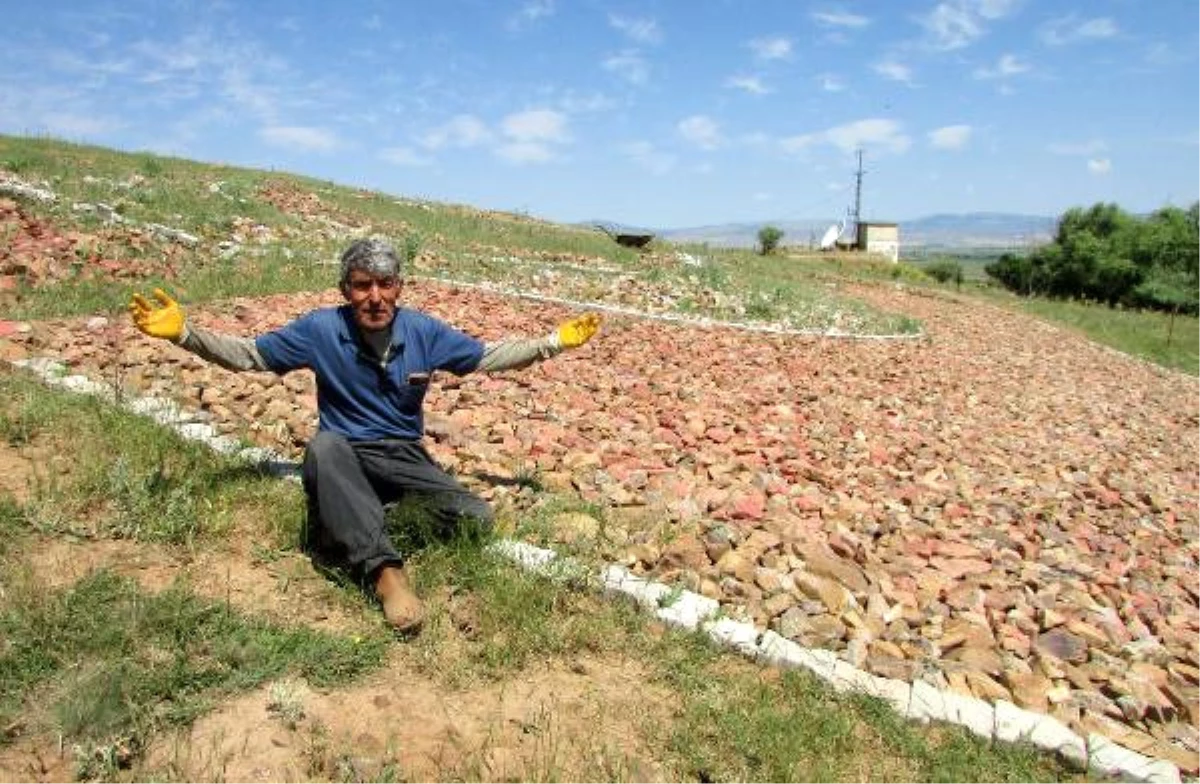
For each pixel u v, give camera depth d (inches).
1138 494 300.8
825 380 413.4
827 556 173.0
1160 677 152.7
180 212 514.0
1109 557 225.5
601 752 112.3
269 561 147.1
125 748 101.0
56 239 374.3
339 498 137.5
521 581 145.1
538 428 240.4
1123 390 606.9
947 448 314.3
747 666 137.6
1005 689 139.4
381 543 135.6
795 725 121.1
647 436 251.6
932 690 134.7
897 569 182.5
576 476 202.4
